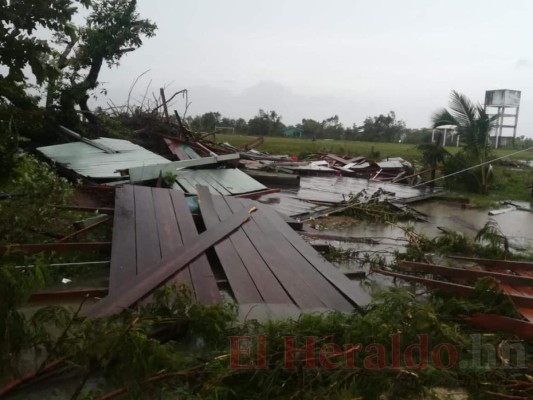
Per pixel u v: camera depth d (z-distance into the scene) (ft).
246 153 52.65
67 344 9.73
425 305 12.69
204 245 17.65
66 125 41.06
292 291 15.19
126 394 9.32
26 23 20.76
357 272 18.81
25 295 10.69
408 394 10.12
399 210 33.06
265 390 9.56
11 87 23.18
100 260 17.31
